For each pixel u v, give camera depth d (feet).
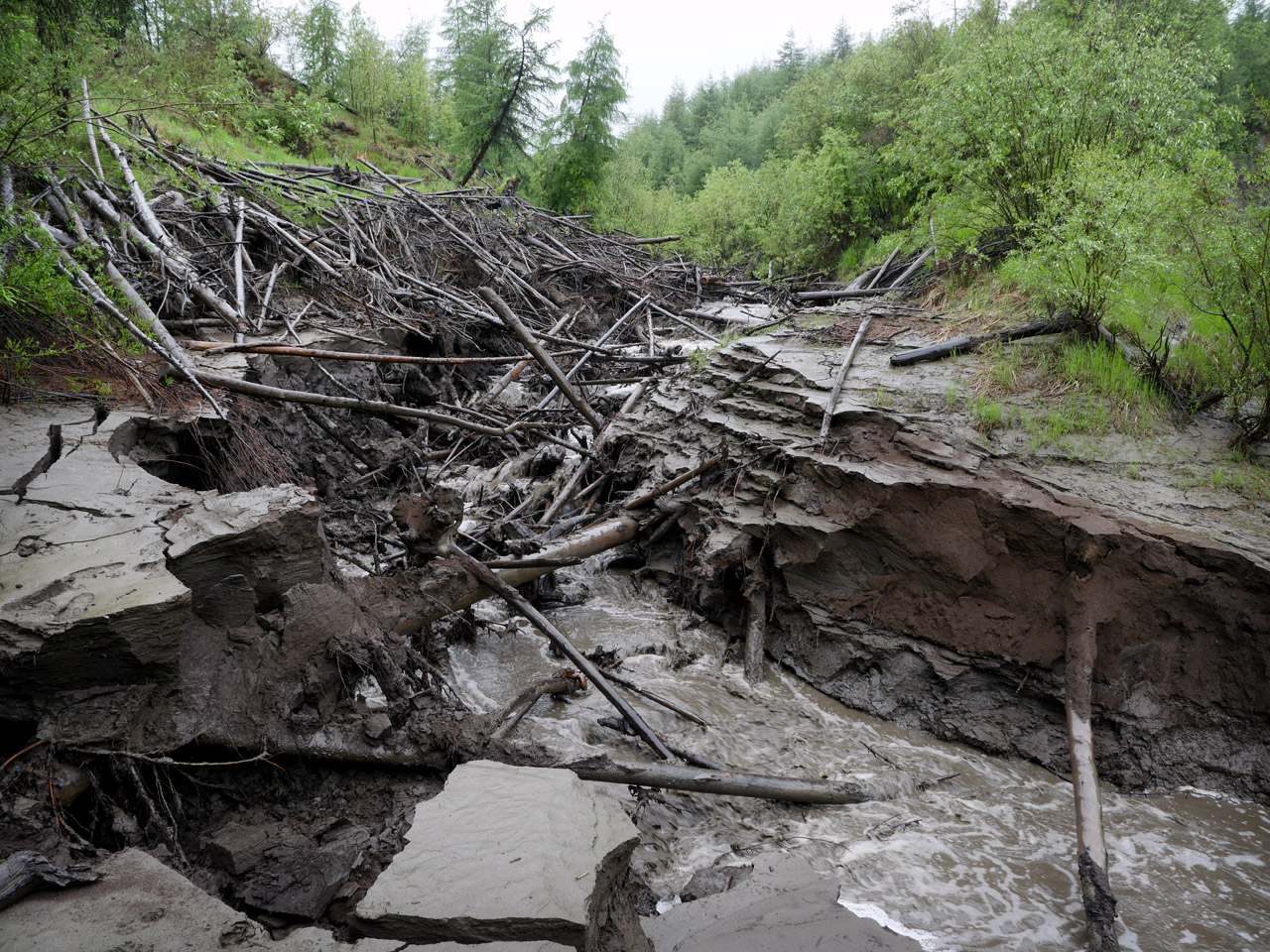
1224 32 49.42
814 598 26.21
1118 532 20.52
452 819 12.30
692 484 31.65
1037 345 31.40
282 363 36.24
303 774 15.30
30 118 27.22
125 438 22.27
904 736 22.89
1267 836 18.25
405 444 36.50
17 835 11.16
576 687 23.18
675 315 59.98
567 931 9.99
